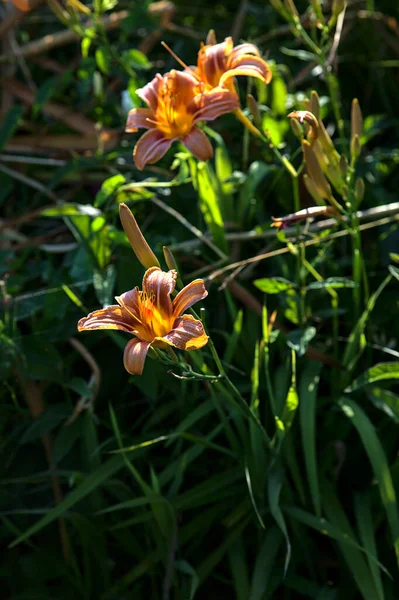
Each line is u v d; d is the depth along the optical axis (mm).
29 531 1278
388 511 1245
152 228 1516
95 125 1593
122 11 1730
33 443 1433
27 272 1487
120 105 1622
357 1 1646
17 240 1534
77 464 1409
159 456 1407
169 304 1124
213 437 1347
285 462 1321
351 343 1321
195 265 1481
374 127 1626
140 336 1134
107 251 1383
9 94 1632
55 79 1547
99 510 1355
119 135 1578
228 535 1332
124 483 1381
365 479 1383
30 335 1362
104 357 1445
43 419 1360
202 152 1219
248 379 1380
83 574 1420
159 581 1383
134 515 1372
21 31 1740
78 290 1395
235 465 1382
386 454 1362
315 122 1206
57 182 1517
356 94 1725
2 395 1406
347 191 1264
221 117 1551
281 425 1243
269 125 1487
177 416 1416
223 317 1441
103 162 1515
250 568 1378
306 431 1279
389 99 1713
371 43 1698
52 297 1368
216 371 1373
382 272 1473
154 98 1233
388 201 1506
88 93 1644
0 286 1406
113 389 1435
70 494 1290
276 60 1679
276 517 1235
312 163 1229
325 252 1440
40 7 1758
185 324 1106
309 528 1377
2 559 1439
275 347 1385
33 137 1607
